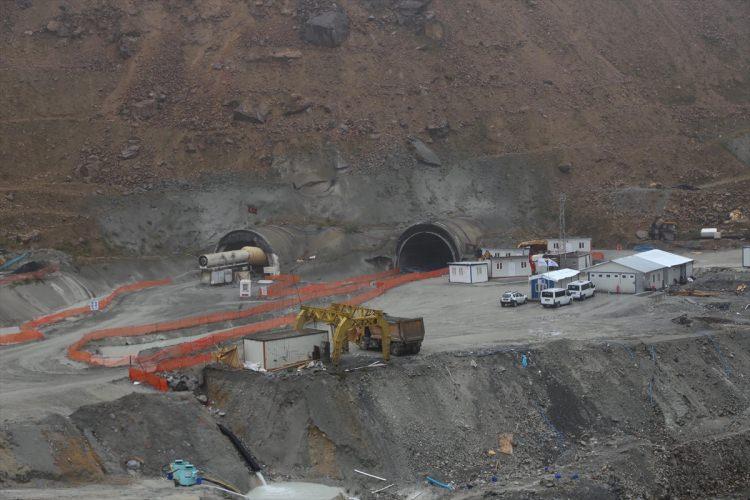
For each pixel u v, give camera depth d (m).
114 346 58.66
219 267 83.06
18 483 32.47
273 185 101.94
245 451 39.31
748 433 46.84
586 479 39.75
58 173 99.88
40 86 110.31
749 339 56.22
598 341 52.34
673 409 48.31
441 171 108.62
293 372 43.66
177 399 41.28
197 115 108.50
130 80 113.31
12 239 84.25
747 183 107.19
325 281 85.94
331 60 118.19
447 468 40.34
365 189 104.12
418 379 44.06
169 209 96.06
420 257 98.69
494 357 47.47
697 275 79.06
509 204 106.88
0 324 63.44
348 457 39.12
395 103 115.19
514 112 117.56
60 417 36.44
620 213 104.50
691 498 42.25
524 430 43.94
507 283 83.19
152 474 36.09
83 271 79.88
